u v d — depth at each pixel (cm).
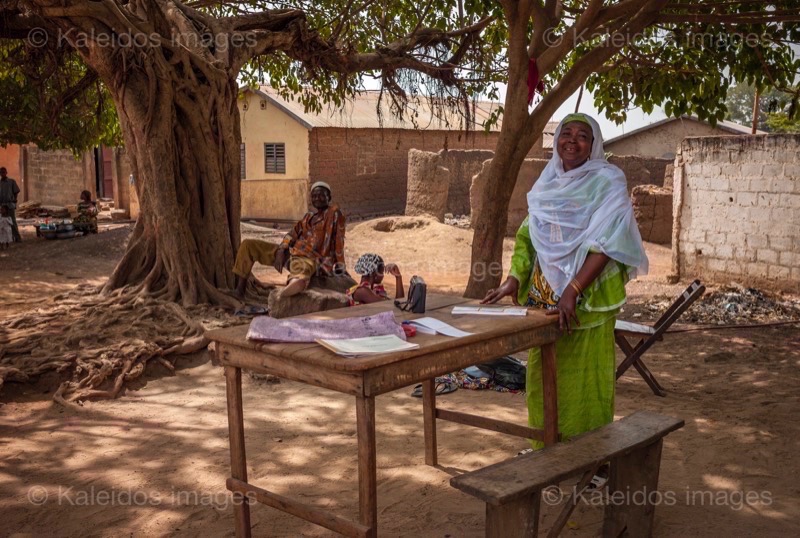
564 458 324
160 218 866
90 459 489
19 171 2908
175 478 457
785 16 802
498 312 391
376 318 351
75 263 1369
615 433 356
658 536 374
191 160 898
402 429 539
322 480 449
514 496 286
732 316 971
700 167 1194
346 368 292
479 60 1165
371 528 310
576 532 382
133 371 657
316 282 794
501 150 872
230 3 1185
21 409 593
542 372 409
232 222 945
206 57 898
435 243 1655
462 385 643
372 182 2573
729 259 1169
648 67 982
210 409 593
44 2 791
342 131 2434
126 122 888
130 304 827
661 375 692
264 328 338
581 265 404
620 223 396
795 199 1075
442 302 428
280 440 519
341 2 1205
